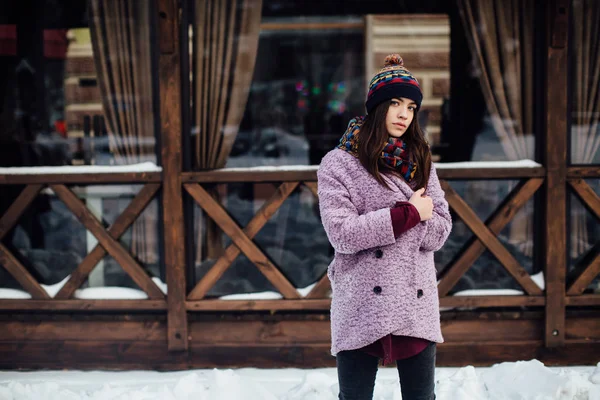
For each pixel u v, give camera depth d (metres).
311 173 3.89
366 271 2.08
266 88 4.39
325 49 4.58
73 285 3.95
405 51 4.43
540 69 3.97
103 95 4.11
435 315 2.13
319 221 4.31
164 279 4.06
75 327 3.97
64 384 3.67
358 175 2.13
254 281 4.11
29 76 4.15
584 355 3.91
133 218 3.94
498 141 4.18
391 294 2.04
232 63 4.14
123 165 4.10
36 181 3.92
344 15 4.46
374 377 2.16
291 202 4.31
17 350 3.97
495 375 3.31
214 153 4.14
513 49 4.09
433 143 4.34
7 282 4.09
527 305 3.90
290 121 4.52
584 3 3.94
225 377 3.19
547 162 3.84
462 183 4.09
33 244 4.13
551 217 3.85
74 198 3.94
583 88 3.96
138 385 3.63
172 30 3.80
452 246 4.17
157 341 3.96
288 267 4.30
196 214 4.07
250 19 4.15
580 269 4.01
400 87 2.09
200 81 4.09
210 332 3.96
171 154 3.87
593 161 3.99
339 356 2.17
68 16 4.11
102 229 3.94
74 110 4.13
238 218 4.14
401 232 2.01
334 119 4.64
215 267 3.93
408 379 2.13
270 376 3.77
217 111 4.13
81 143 4.14
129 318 3.95
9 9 4.13
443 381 3.23
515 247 4.07
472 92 4.25
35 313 3.97
